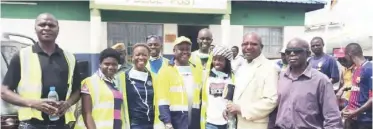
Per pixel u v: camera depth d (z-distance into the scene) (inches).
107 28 524.1
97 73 174.4
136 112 179.8
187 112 194.7
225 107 182.9
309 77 157.6
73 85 157.6
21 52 147.6
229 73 189.6
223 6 530.9
